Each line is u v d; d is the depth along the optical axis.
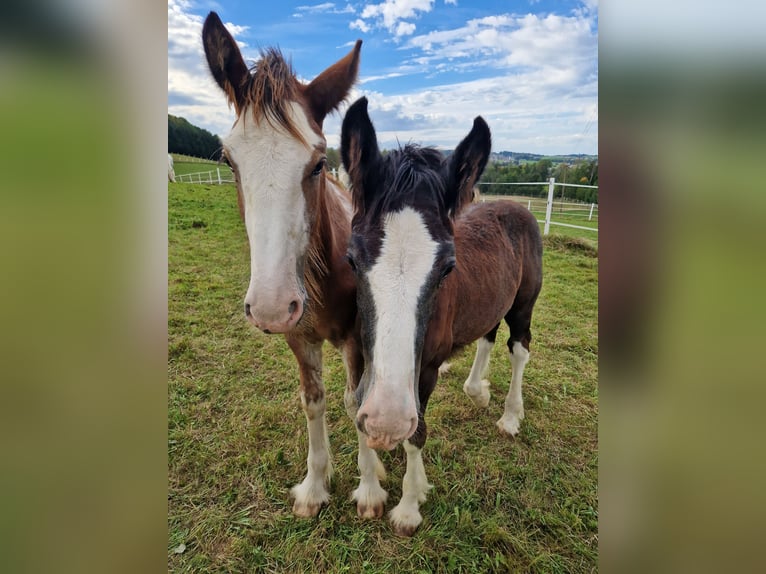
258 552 2.34
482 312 2.75
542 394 3.79
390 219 1.77
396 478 2.88
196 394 3.65
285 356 4.28
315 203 1.97
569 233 9.28
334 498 2.71
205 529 2.46
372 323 1.75
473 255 2.71
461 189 1.98
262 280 1.72
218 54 1.86
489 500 2.69
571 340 4.77
